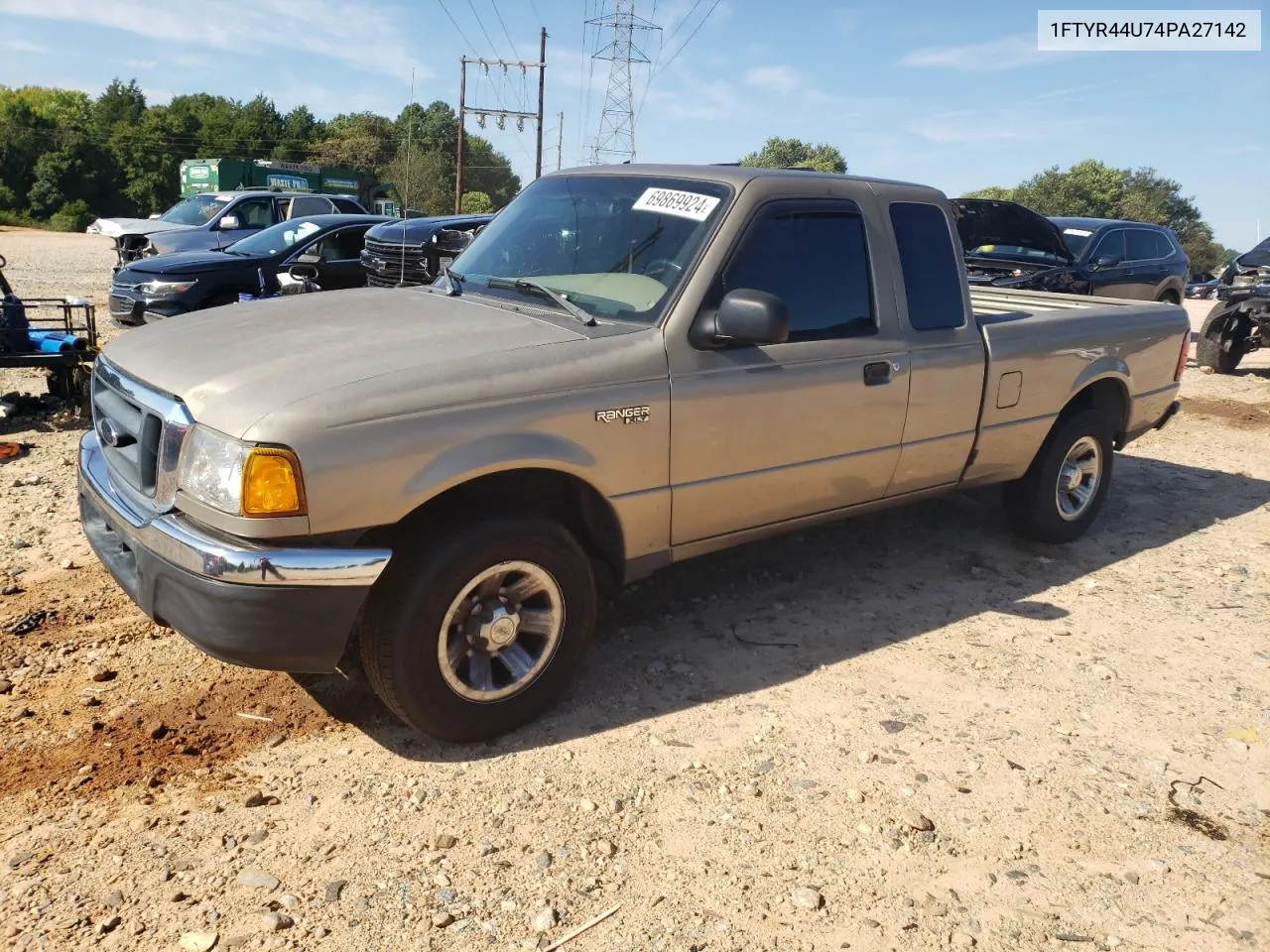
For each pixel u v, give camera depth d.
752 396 3.82
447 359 3.23
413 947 2.50
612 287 3.83
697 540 3.93
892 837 3.02
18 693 3.59
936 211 4.62
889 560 5.34
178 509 3.04
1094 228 11.90
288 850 2.83
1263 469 7.65
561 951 2.51
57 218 64.31
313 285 8.22
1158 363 5.86
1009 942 2.63
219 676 3.78
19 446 6.66
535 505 3.64
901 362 4.33
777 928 2.63
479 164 100.12
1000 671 4.12
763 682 3.94
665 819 3.05
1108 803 3.24
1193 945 2.64
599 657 4.10
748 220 3.84
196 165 30.88
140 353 3.51
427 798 3.10
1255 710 3.88
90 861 2.75
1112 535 5.94
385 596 3.12
